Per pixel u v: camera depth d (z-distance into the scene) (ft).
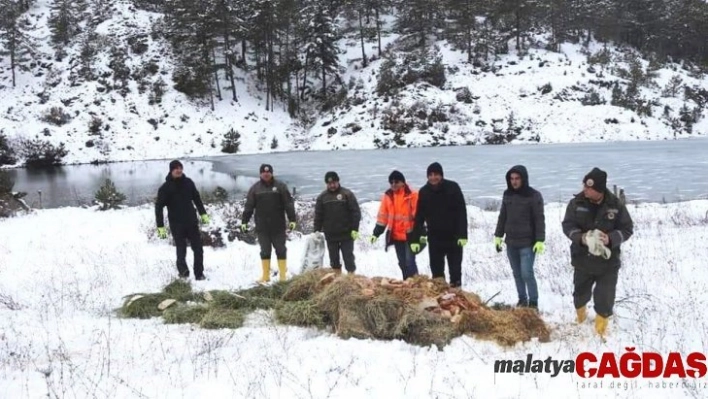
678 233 36.83
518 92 179.32
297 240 41.86
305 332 18.72
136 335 18.62
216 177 104.63
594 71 191.01
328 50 187.52
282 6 184.85
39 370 15.17
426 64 183.83
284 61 187.21
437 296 19.39
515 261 20.72
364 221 51.72
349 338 17.92
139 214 55.21
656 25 239.71
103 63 177.58
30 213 57.06
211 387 14.01
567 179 83.92
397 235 24.35
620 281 24.17
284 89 195.62
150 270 30.71
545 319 19.56
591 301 21.24
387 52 201.98
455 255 22.62
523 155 121.29
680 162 99.40
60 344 17.52
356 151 150.71
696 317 18.67
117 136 154.92
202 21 174.81
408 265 23.99
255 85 191.21
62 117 154.92
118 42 187.52
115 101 166.30
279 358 16.03
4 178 58.90
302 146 166.61
